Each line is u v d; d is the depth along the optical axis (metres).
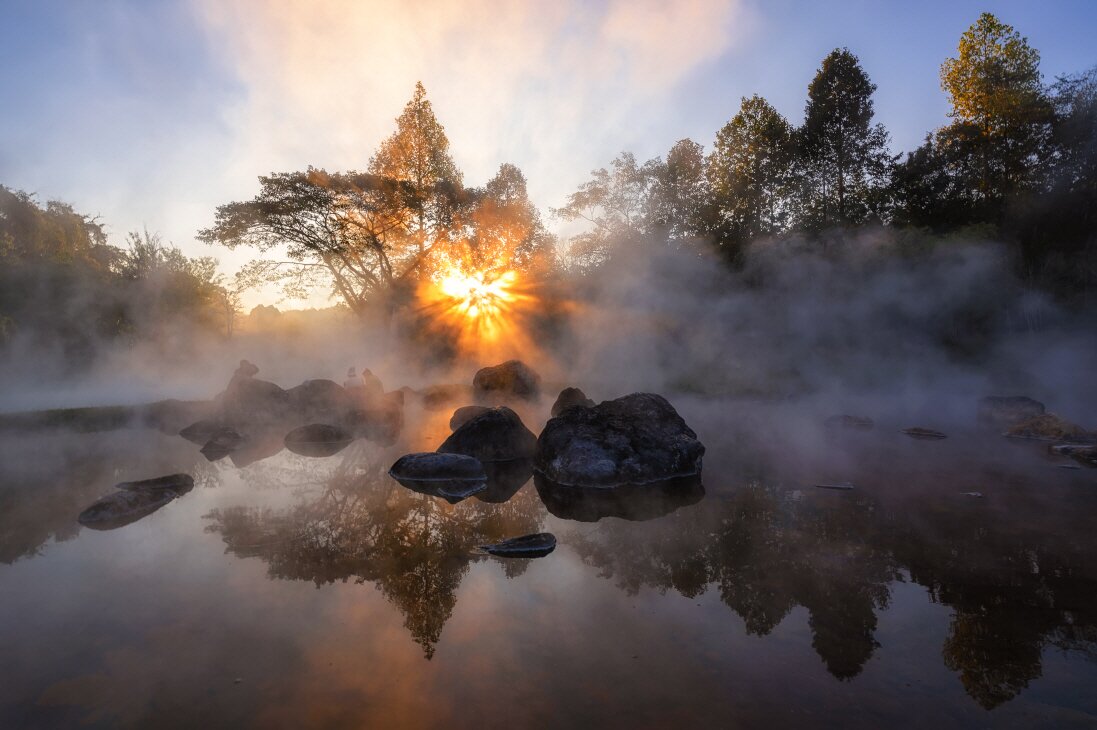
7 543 4.88
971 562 4.26
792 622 3.37
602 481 6.99
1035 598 3.64
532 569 4.26
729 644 3.11
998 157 30.75
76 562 4.40
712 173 35.81
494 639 3.17
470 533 5.14
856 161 32.00
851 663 2.91
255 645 3.09
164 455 9.24
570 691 2.65
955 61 31.88
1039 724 2.40
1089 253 25.78
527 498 6.45
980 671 2.82
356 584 3.98
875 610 3.51
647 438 7.59
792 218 33.41
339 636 3.21
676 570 4.21
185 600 3.69
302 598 3.73
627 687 2.69
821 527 5.17
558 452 7.57
